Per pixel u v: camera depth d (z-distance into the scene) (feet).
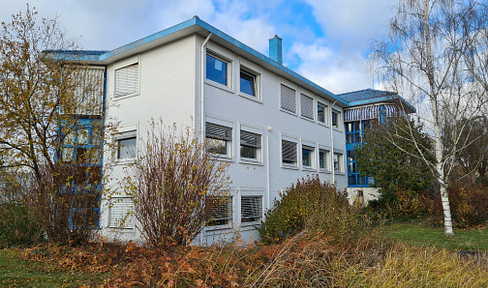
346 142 79.56
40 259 29.30
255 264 20.04
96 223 34.88
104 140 38.17
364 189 74.64
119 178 44.01
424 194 62.39
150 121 43.60
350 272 19.93
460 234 45.62
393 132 60.18
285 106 58.70
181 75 41.83
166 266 15.71
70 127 35.32
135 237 41.01
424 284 20.15
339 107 77.92
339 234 26.78
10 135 33.37
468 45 43.52
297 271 19.34
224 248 21.81
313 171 64.49
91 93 41.34
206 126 42.24
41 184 33.17
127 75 47.24
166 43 43.65
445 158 46.39
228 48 46.06
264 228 45.19
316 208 33.83
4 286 21.94
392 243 28.27
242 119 47.93
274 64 53.16
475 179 71.72
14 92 33.09
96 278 23.76
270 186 52.21
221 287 16.60
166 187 31.40
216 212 41.09
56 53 37.45
